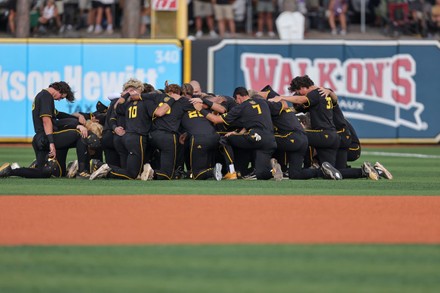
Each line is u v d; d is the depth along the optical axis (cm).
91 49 6388
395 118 6581
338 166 4266
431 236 2580
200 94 4309
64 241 2473
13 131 6412
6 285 2005
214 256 2294
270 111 4050
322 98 4109
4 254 2311
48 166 4084
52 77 6394
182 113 4088
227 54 6450
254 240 2495
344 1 7606
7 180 4025
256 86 6481
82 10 7562
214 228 2675
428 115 6600
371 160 5472
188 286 1997
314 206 3144
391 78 6562
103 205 3142
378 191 3662
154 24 6556
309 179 4122
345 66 6519
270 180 4062
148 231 2622
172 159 4066
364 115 6556
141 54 6406
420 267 2202
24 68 6391
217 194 3494
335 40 6500
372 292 1964
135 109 4047
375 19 7769
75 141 4131
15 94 6394
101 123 4338
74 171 4122
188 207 3100
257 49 6469
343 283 2039
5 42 6369
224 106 4191
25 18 7244
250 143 4009
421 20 7612
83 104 6394
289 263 2227
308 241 2489
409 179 4231
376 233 2617
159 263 2219
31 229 2652
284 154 4306
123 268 2167
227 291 1955
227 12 7356
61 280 2052
